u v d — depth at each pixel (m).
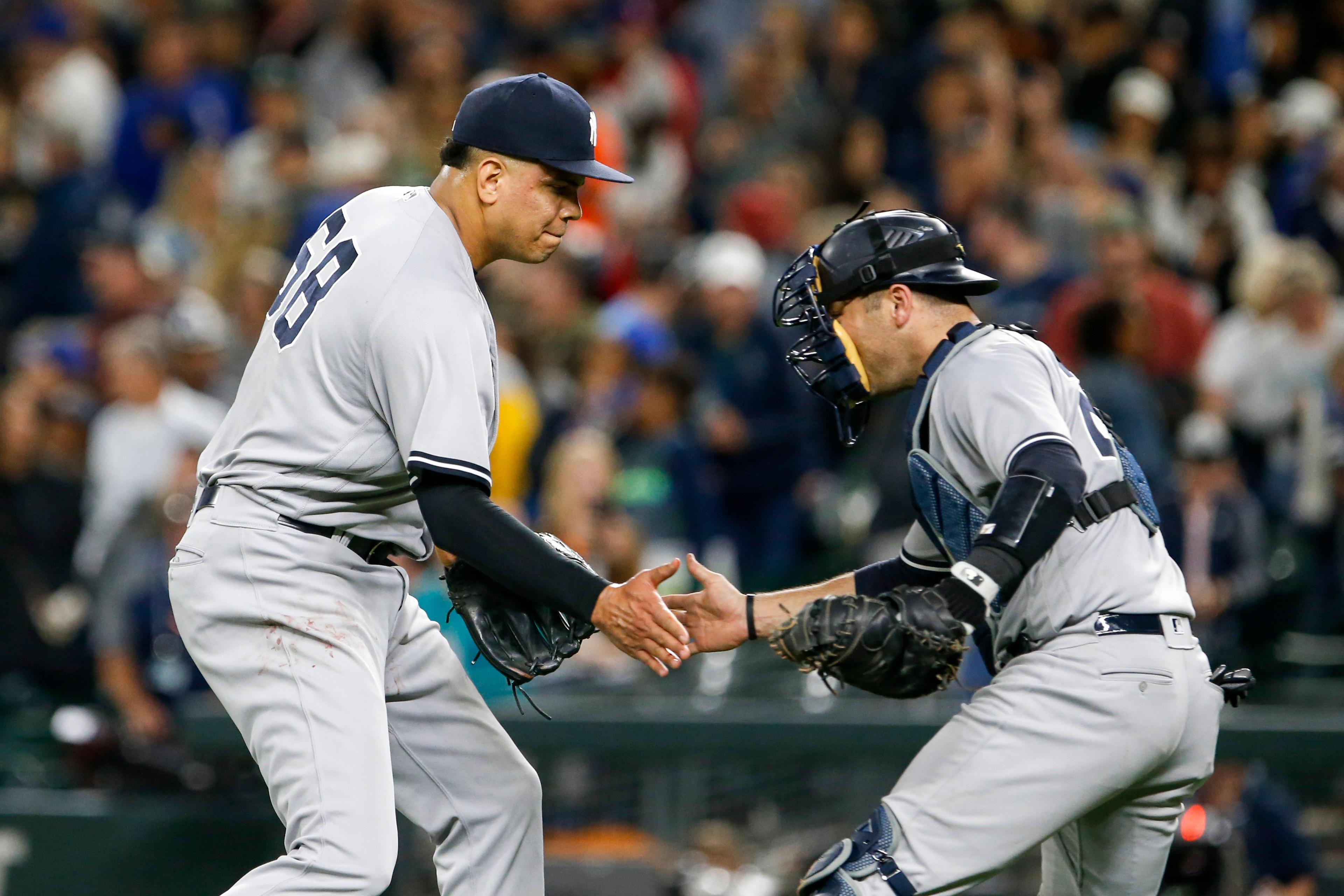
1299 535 23.89
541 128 11.84
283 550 11.85
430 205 12.04
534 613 12.05
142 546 23.28
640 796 21.61
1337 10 37.12
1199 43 37.28
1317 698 21.34
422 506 11.33
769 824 21.81
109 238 32.41
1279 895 18.16
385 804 11.66
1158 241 30.48
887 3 38.56
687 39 40.22
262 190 33.88
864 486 26.91
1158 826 12.35
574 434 26.00
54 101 40.41
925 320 12.10
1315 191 31.42
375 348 11.50
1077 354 24.41
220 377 28.34
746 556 26.89
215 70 40.88
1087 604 11.68
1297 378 26.25
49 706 24.69
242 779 22.98
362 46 40.94
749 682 23.23
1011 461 11.23
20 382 27.16
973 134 31.78
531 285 29.66
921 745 19.92
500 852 12.90
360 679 11.81
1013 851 11.56
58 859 22.92
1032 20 36.91
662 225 34.31
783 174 34.09
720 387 27.41
